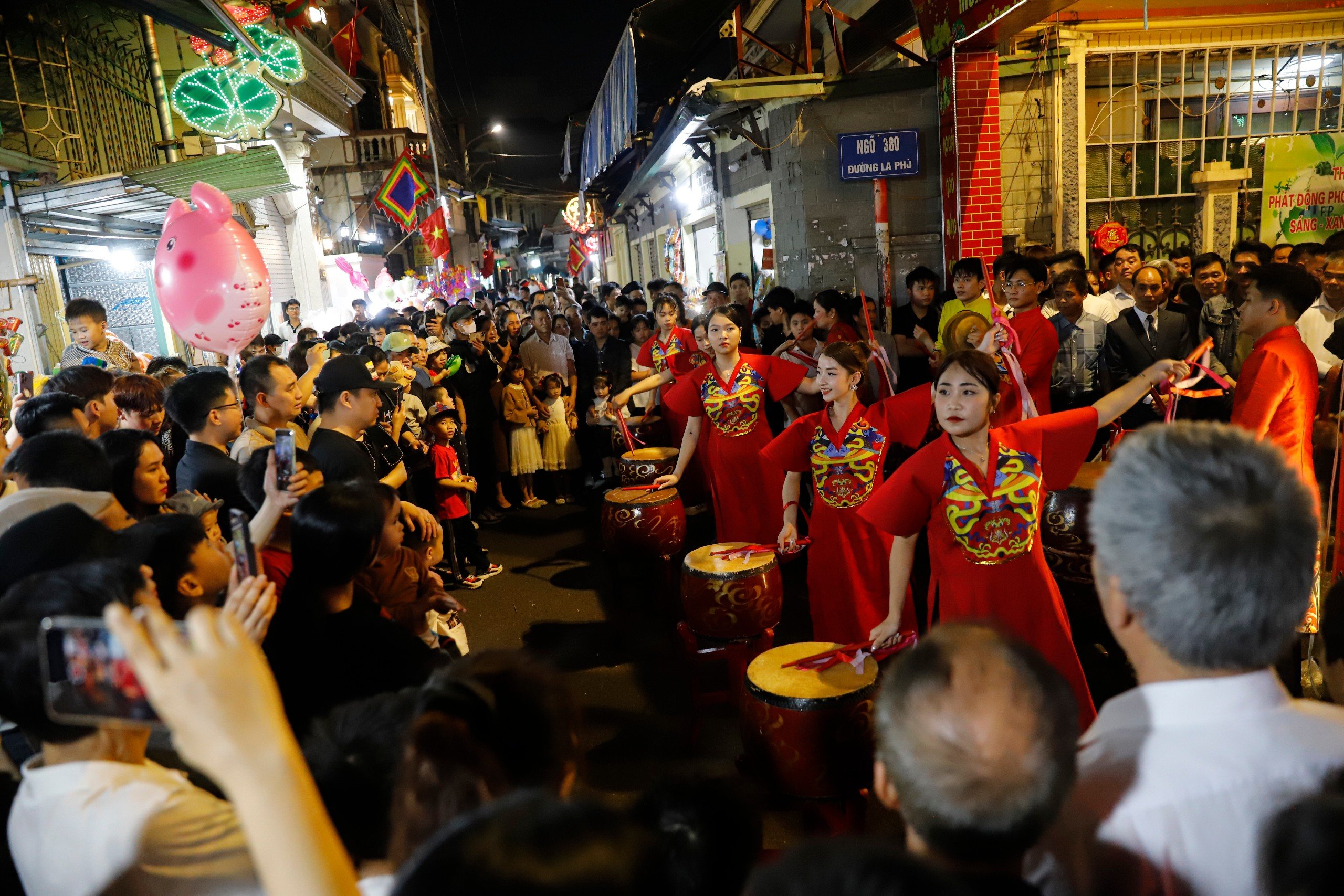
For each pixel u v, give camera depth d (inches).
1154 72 328.5
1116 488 47.1
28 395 231.6
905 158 325.4
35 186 307.9
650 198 679.7
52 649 40.9
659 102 546.0
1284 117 334.6
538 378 319.9
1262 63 329.1
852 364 150.6
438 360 278.7
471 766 49.6
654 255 727.1
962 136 295.4
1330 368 187.2
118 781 53.1
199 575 84.3
